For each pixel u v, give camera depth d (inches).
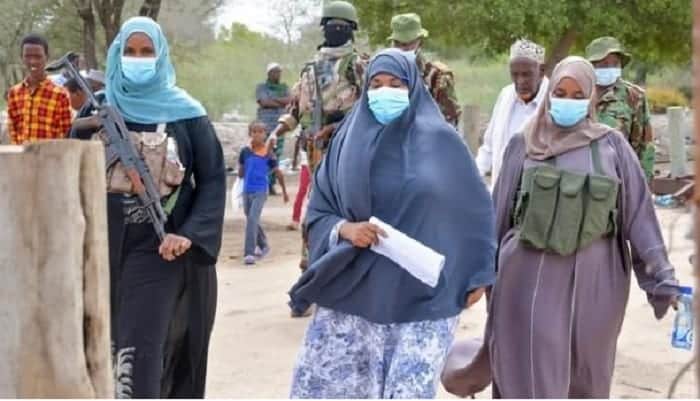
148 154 200.4
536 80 295.6
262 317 354.3
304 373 187.0
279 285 415.5
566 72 209.5
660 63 941.2
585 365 211.6
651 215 210.8
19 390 110.7
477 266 185.0
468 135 657.6
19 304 110.0
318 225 187.8
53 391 110.8
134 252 200.7
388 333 181.8
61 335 110.0
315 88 335.3
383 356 182.5
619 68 319.3
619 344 309.3
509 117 300.5
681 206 553.3
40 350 110.4
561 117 209.0
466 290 184.5
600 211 205.6
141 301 199.8
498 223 215.5
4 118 708.7
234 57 1460.4
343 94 332.8
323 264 182.1
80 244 110.1
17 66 922.1
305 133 339.6
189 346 210.5
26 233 109.3
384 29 826.8
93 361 112.7
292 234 575.5
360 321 183.9
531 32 802.2
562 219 205.6
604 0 795.4
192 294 207.3
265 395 267.3
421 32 345.4
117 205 199.2
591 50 319.3
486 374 226.5
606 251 210.2
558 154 209.2
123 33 203.6
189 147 204.4
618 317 213.0
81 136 203.3
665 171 775.7
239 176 479.5
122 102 203.6
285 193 717.9
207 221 203.6
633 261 215.2
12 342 110.3
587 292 208.2
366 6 818.8
